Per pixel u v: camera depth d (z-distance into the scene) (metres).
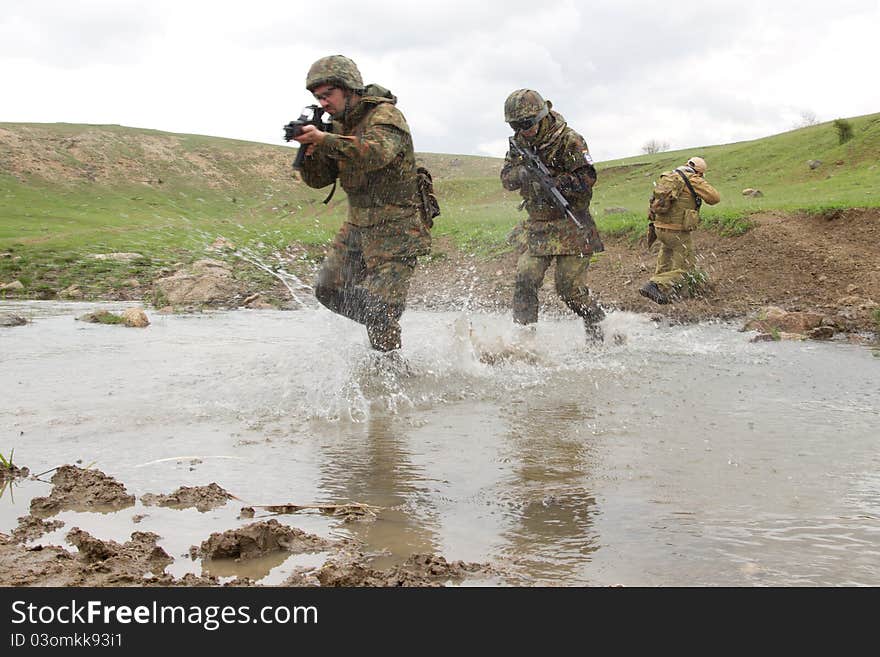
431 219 6.00
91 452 3.71
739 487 3.17
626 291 11.12
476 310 10.76
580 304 7.10
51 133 44.09
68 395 4.95
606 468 3.46
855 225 12.27
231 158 45.06
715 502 3.00
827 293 9.84
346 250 5.92
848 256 11.05
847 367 6.01
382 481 3.29
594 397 5.00
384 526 2.79
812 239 11.98
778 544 2.58
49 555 2.48
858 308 8.74
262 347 7.02
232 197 38.47
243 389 5.16
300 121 5.33
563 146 6.82
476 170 54.12
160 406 4.66
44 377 5.55
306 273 14.94
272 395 5.00
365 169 5.41
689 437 3.97
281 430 4.16
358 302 5.76
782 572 2.38
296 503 3.02
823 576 2.35
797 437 3.95
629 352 6.84
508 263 14.41
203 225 24.03
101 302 12.70
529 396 5.03
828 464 3.48
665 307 9.86
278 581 2.36
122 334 8.18
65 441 3.90
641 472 3.39
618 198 26.23
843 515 2.85
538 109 6.78
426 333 7.81
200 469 3.46
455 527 2.77
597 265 12.93
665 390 5.20
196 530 2.74
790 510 2.90
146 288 14.21
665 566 2.43
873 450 3.70
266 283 13.84
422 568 2.42
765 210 13.68
